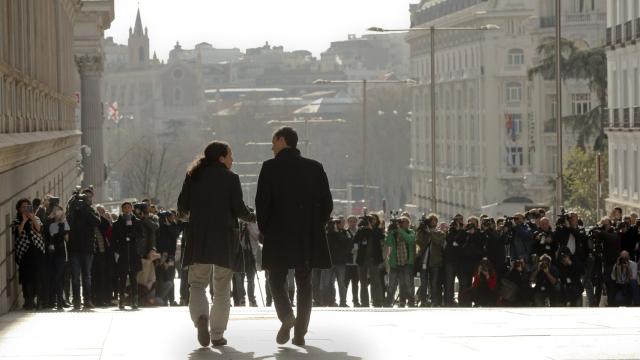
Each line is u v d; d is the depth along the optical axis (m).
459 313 51.03
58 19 118.56
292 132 37.25
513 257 79.62
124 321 46.00
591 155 197.88
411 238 81.06
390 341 37.88
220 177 37.38
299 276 36.97
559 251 76.50
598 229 76.75
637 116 156.50
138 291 73.31
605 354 34.31
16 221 64.50
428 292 85.31
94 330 42.19
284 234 36.66
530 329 41.25
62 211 66.88
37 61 89.38
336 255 80.38
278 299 36.88
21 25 76.69
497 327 42.16
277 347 36.72
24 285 65.00
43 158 88.12
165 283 77.75
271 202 36.78
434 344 37.16
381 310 56.25
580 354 34.41
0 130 61.59
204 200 37.25
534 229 80.25
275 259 36.66
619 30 163.62
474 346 36.56
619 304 75.62
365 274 81.50
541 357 34.06
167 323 44.62
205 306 37.22
